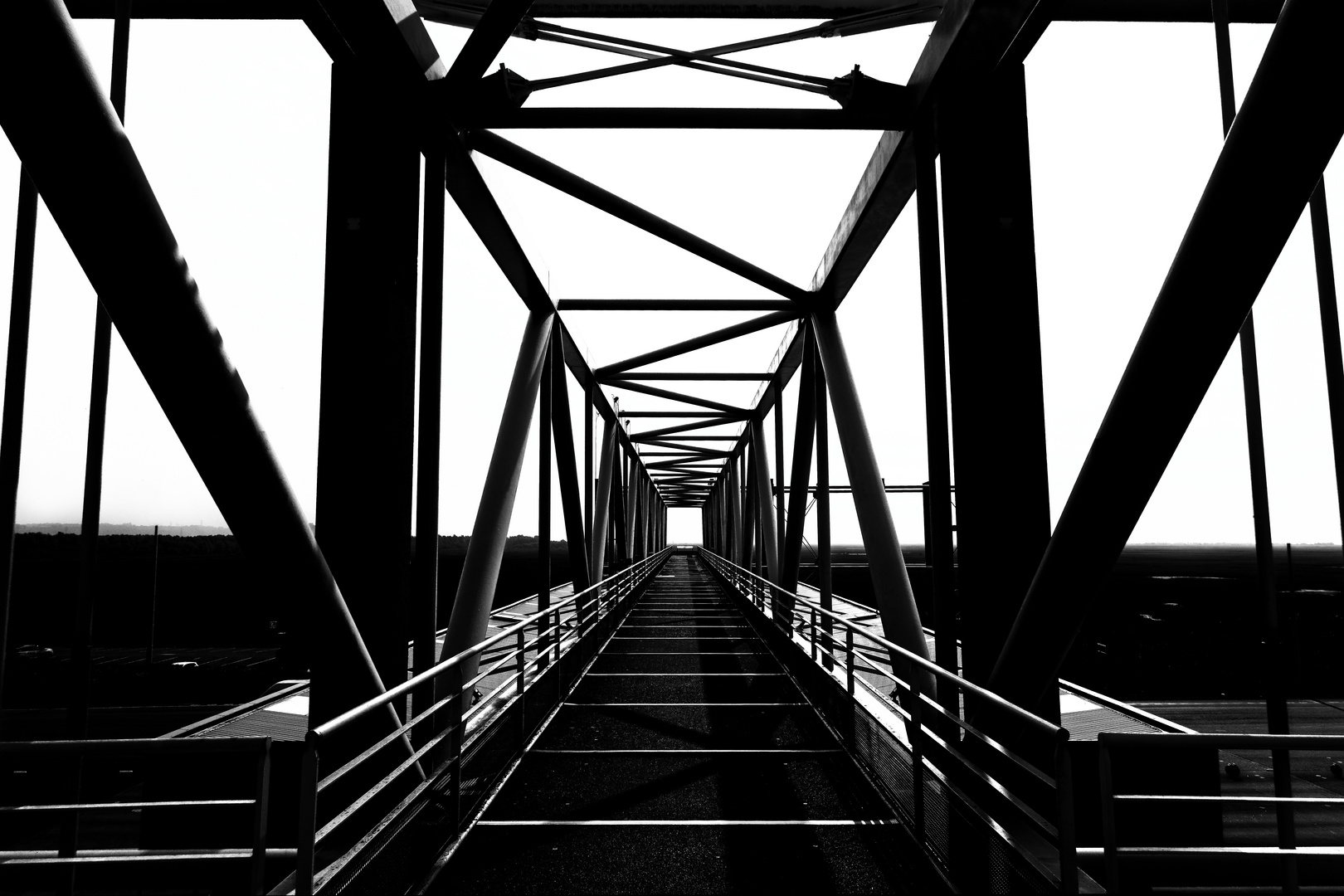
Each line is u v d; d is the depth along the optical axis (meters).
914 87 6.18
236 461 3.23
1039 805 4.77
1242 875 4.27
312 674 4.69
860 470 8.91
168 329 2.87
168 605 62.25
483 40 5.62
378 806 4.58
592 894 3.97
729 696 9.02
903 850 4.52
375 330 5.39
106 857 3.05
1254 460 4.22
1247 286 2.76
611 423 24.16
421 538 5.85
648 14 6.77
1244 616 47.97
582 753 6.53
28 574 78.38
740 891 4.01
